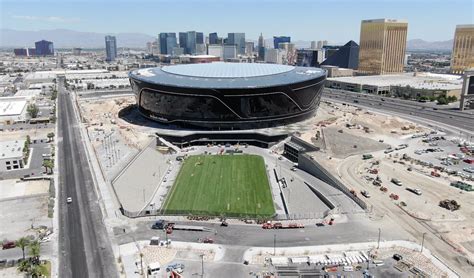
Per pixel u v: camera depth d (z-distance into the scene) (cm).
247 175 14912
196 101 19562
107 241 9556
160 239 9638
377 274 8200
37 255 8450
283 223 10425
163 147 18425
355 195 11956
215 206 12075
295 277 8150
